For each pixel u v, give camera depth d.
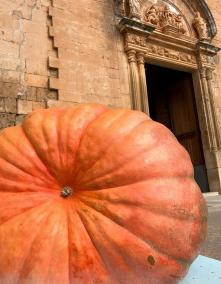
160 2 10.73
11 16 7.57
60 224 1.48
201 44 10.97
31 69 7.53
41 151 1.67
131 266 1.44
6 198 1.57
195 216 1.65
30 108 7.25
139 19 9.64
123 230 1.47
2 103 6.91
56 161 1.64
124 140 1.65
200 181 10.61
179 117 11.96
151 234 1.48
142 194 1.53
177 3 11.22
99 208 1.51
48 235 1.44
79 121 1.77
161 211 1.53
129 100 8.97
